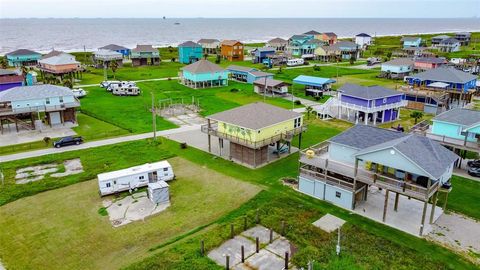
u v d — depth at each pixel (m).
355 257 30.30
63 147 56.16
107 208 38.81
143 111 76.94
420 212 37.84
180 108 78.94
